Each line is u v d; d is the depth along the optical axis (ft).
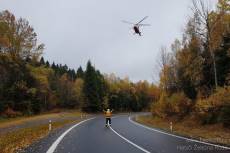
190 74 119.14
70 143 55.93
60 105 323.78
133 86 421.18
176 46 156.87
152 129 92.53
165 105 147.02
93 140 61.00
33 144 55.36
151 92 429.79
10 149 49.96
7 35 185.47
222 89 88.12
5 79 184.85
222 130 80.69
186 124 110.63
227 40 104.42
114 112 343.67
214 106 88.74
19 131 82.23
